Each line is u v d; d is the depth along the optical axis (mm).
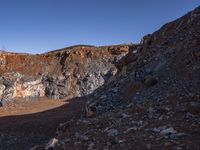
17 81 100688
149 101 24609
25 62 109125
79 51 112250
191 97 22156
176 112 19906
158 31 40875
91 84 102125
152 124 18906
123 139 17203
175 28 37531
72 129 22844
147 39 41094
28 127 47969
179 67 28625
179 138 15781
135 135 17516
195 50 28891
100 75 104062
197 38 30250
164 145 15188
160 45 36062
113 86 34906
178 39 33625
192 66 27344
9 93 96812
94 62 108250
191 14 36031
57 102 89188
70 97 99688
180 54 30312
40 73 106188
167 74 28812
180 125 17562
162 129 17484
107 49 112188
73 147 18094
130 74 34344
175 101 22250
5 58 108000
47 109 72312
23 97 98688
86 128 21875
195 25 33344
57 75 105250
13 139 41031
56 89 101750
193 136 15891
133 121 20516
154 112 21016
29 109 74562
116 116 22891
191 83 24875
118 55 108375
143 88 29391
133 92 30312
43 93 102375
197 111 19625
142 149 15305
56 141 19859
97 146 17188
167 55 31938
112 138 17922
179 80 26484
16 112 68875
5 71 103750
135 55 41875
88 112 31109
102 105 30844
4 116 61969
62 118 53531
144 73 31797
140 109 22734
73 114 57438
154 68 31547
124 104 28984
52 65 109750
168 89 25688
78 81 103625
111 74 102750
